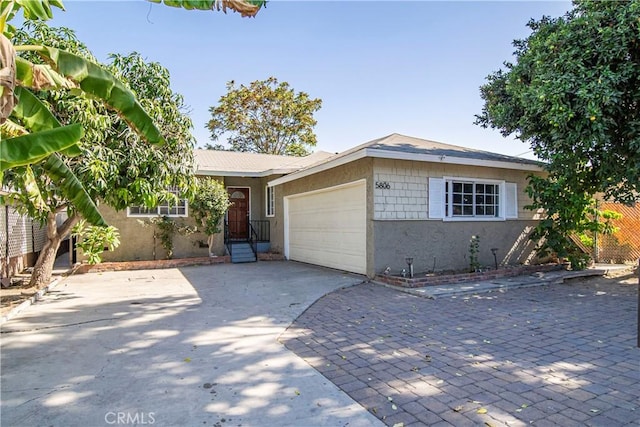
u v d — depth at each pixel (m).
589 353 4.21
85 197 4.32
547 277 8.94
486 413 2.90
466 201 9.99
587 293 7.65
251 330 5.18
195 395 3.25
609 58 6.76
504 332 5.04
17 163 2.44
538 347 4.43
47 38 6.26
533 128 8.23
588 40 6.92
